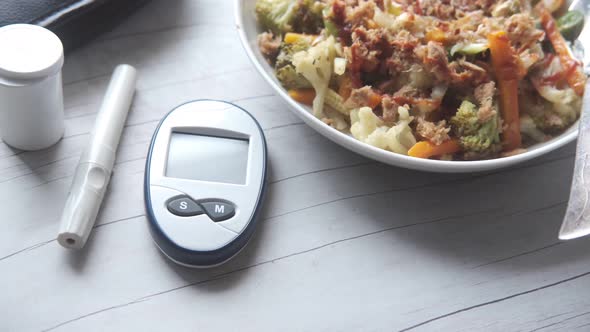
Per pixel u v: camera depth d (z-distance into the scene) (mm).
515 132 482
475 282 450
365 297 439
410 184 484
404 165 448
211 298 433
